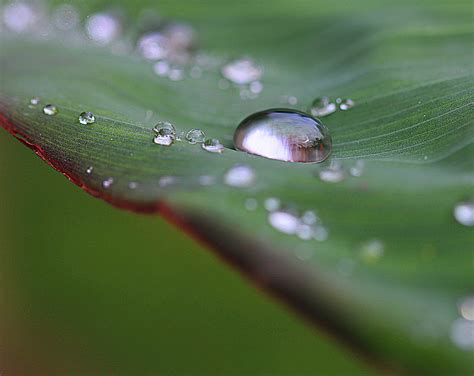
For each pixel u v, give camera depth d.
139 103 0.15
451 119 0.14
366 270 0.12
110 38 0.16
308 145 0.14
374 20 0.15
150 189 0.13
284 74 0.15
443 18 0.15
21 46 0.15
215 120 0.14
